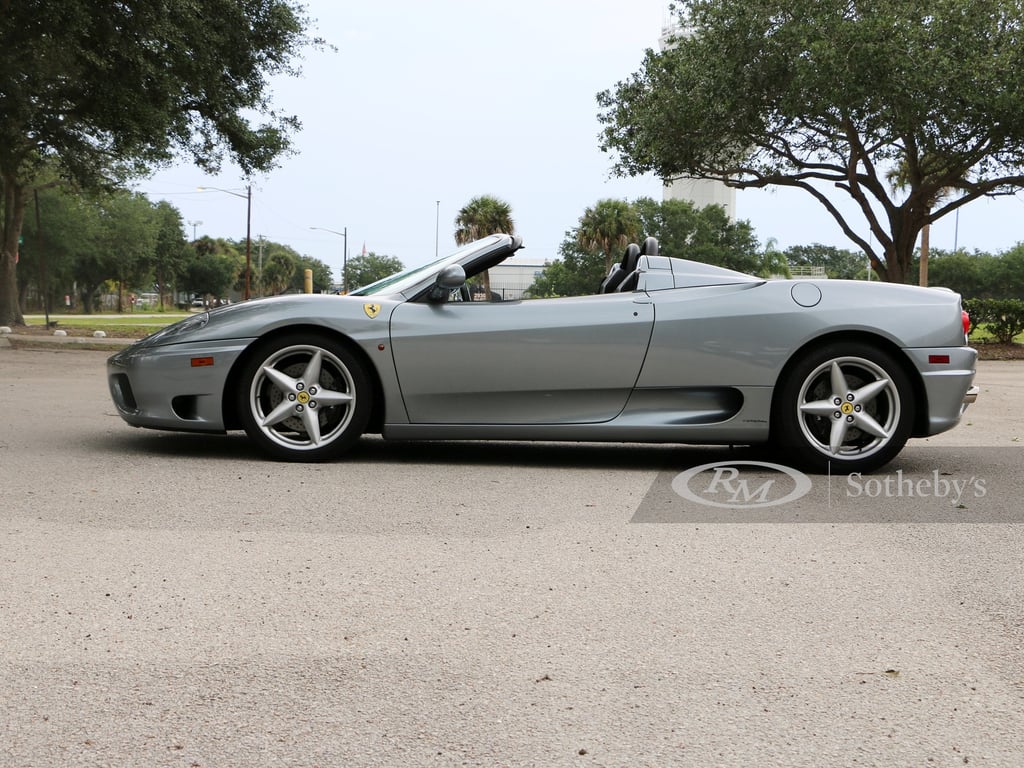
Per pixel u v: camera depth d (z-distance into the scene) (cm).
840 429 485
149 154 2272
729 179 2372
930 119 1980
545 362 488
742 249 6938
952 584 293
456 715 198
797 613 264
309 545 331
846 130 2117
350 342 492
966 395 493
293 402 495
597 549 331
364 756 179
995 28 1936
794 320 483
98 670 219
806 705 204
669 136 2148
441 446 576
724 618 260
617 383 489
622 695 208
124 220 6869
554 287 6475
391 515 379
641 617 260
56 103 1906
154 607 263
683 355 486
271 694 207
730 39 2011
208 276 10200
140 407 505
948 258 7631
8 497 401
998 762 179
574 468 498
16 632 243
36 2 1569
